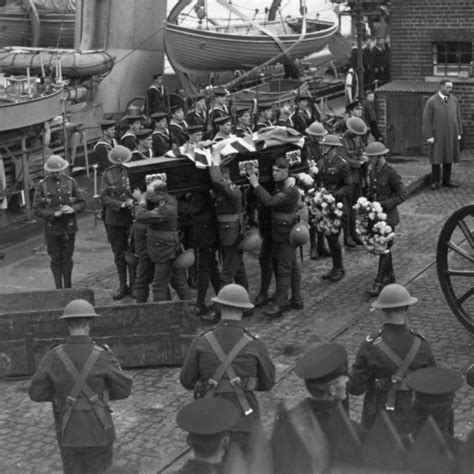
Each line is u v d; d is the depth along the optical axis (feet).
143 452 28.96
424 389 21.24
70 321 24.40
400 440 19.65
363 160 50.70
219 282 40.91
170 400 32.45
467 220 56.75
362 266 48.16
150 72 88.58
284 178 39.65
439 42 77.36
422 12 77.05
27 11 95.14
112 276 47.42
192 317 34.78
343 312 41.27
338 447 20.07
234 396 24.36
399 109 75.46
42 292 37.14
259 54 89.35
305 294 43.96
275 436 20.56
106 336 34.76
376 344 24.44
